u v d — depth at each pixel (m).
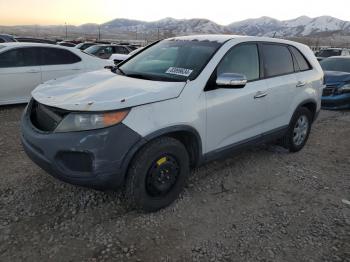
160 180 3.43
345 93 8.96
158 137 3.33
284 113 4.88
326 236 3.26
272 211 3.66
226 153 4.11
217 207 3.68
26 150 3.37
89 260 2.82
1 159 4.73
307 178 4.54
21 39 20.89
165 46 4.52
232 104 3.94
